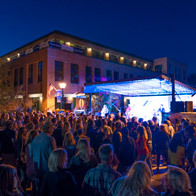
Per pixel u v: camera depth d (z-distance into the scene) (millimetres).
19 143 5672
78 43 34500
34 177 4883
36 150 4578
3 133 5902
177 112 13609
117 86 18234
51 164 3094
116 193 2531
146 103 22344
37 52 28906
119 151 5504
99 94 25297
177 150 5016
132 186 2393
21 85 30016
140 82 15508
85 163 3766
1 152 5867
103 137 6250
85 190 3047
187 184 2396
